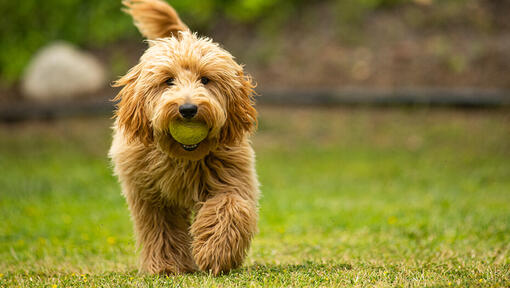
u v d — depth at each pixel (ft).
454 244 22.15
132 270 19.65
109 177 44.86
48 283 16.49
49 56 71.72
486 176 44.32
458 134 53.83
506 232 24.20
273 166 49.14
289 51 72.08
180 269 18.69
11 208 33.76
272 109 62.90
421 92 59.72
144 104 16.90
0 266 20.53
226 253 16.62
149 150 17.80
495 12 69.92
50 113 65.21
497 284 14.30
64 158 53.67
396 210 31.30
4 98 71.82
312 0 77.15
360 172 46.70
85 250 23.40
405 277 15.81
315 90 65.16
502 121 55.42
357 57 69.05
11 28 73.51
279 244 24.22
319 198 37.17
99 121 63.82
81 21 74.74
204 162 17.56
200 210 17.38
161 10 21.70
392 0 73.36
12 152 56.24
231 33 75.36
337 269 17.54
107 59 75.61
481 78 63.26
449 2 71.41
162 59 16.69
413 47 68.23
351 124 58.44
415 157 49.80
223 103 16.93
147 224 18.88
